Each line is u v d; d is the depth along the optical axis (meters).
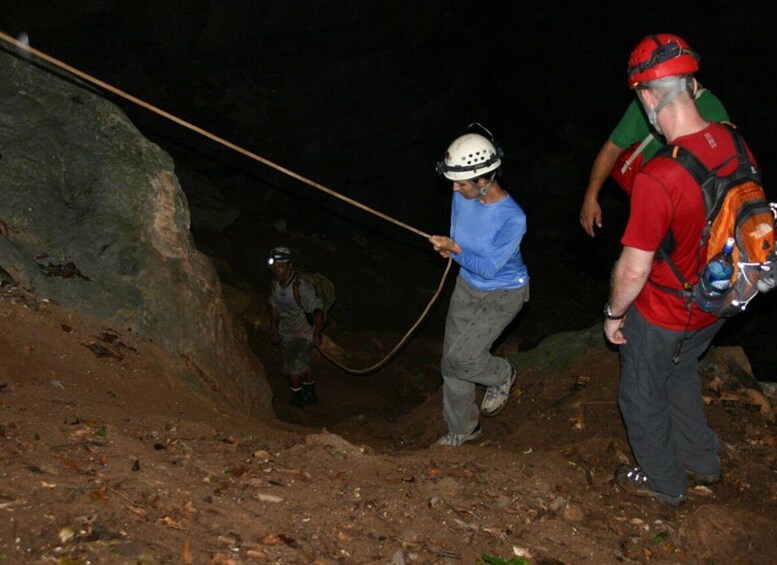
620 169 5.00
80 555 2.84
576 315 15.71
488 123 18.02
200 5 13.23
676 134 3.70
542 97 18.41
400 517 3.70
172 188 6.51
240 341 7.09
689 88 3.71
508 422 5.96
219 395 6.00
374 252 14.93
